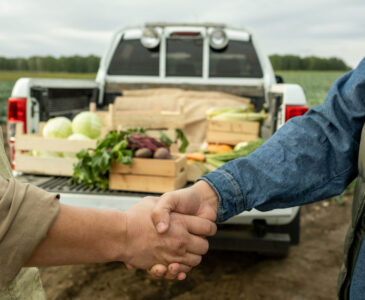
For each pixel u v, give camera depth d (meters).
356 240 1.09
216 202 1.27
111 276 3.30
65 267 3.46
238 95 4.86
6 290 0.98
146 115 3.43
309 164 1.26
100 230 0.91
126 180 2.75
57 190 2.73
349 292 1.10
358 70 1.22
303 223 4.64
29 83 3.08
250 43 4.99
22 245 0.77
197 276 3.31
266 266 3.53
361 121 1.22
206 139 4.04
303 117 1.33
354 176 1.28
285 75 40.53
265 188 1.25
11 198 0.77
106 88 4.92
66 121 3.31
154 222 1.06
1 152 0.99
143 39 4.80
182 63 5.06
